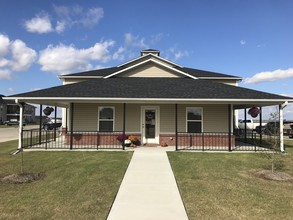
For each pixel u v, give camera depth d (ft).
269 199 21.26
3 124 226.58
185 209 19.08
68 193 22.41
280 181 26.68
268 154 43.29
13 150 47.52
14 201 20.45
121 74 63.16
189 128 55.57
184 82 57.98
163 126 55.62
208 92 49.75
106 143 53.98
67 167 32.42
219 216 17.87
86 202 20.30
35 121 312.09
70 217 17.54
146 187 24.39
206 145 53.93
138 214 18.13
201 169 31.81
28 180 26.12
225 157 40.29
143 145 54.24
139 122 55.77
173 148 49.96
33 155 41.50
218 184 25.39
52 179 26.86
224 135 53.88
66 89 50.80
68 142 55.67
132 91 49.83
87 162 35.60
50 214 18.02
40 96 45.78
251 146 54.85
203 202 20.51
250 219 17.44
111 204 19.97
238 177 28.14
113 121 55.83
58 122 153.69
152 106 55.98
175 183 25.75
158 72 63.57
